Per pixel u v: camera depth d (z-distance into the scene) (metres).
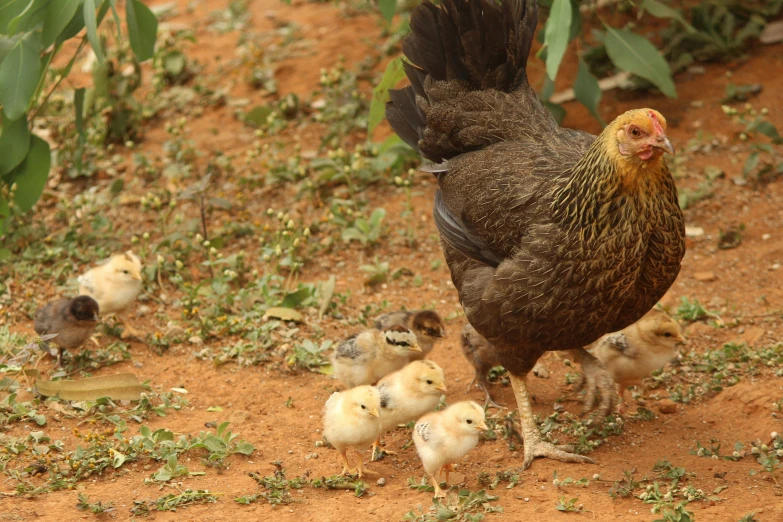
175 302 11.90
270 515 7.46
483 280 8.60
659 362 9.31
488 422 9.30
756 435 8.88
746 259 12.39
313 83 17.08
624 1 15.70
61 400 9.38
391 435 9.27
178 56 17.70
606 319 8.13
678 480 8.02
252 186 14.51
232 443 8.75
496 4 9.48
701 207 13.48
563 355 10.43
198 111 16.77
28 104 10.72
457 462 8.60
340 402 8.09
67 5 10.28
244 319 11.20
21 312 11.41
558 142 9.12
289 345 10.80
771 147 14.20
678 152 14.48
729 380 9.87
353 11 19.56
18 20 9.86
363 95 16.41
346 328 11.31
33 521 7.24
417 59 9.94
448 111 9.55
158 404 9.60
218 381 10.16
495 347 8.73
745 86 15.37
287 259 12.10
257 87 17.25
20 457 8.35
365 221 13.04
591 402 9.01
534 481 8.15
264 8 20.45
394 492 8.02
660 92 15.65
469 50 9.52
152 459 8.39
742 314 11.24
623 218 7.63
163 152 15.60
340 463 8.60
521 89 9.70
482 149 9.33
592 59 16.09
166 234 13.19
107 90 15.92
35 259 12.51
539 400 9.84
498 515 7.41
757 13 16.73
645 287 8.11
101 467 8.12
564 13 9.07
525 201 8.29
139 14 11.12
